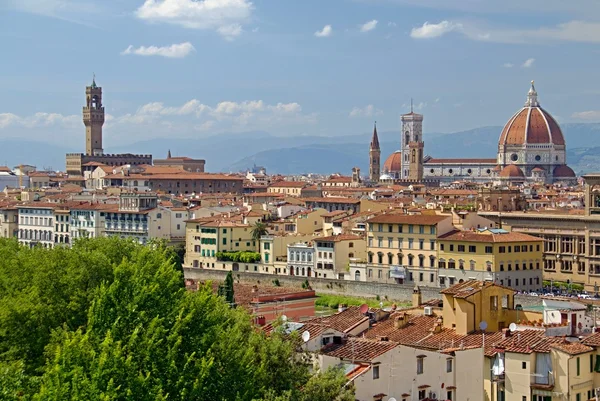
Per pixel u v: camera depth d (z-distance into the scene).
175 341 117.06
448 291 153.38
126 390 103.12
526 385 134.25
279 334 130.50
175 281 138.50
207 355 116.31
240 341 128.12
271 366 122.75
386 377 121.69
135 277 128.25
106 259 179.38
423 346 139.00
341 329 152.88
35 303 149.12
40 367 130.38
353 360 122.31
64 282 162.00
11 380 107.25
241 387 115.56
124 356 110.94
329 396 113.25
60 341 134.75
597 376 136.00
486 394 136.50
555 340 138.25
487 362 137.12
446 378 129.25
